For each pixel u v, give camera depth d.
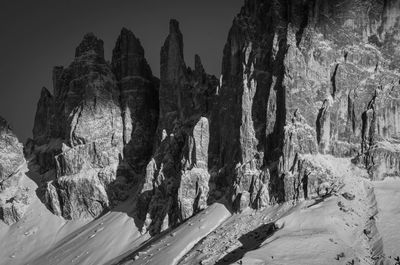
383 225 129.12
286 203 145.62
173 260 145.50
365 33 162.25
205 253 141.12
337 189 142.12
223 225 150.12
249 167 156.75
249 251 124.88
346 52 159.75
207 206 164.25
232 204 155.38
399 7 161.62
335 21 162.62
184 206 167.38
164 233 169.62
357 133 153.38
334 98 156.50
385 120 152.00
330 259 120.25
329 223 130.88
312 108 156.25
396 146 149.62
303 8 168.75
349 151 152.12
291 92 155.75
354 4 162.88
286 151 150.00
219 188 165.75
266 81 163.25
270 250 123.50
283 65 157.88
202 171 169.38
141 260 153.00
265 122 159.12
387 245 123.62
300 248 123.44
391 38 160.62
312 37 161.75
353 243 127.06
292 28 167.00
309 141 151.00
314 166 146.75
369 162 147.50
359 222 132.38
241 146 160.12
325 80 158.75
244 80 163.88
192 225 156.12
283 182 147.12
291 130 151.62
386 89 154.50
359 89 156.00
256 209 149.62
